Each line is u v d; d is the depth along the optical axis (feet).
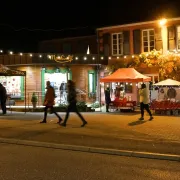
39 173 27.40
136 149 35.91
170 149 35.53
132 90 92.58
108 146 37.63
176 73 88.02
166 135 43.42
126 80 73.82
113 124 54.03
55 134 45.19
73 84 52.06
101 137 42.52
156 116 65.87
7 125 53.67
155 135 43.45
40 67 91.66
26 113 75.77
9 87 94.48
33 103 82.17
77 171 28.12
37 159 32.91
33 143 40.75
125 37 94.94
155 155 33.42
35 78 91.61
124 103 76.89
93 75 95.50
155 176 26.55
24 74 73.20
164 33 90.12
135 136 42.91
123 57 94.79
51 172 27.73
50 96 55.42
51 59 91.25
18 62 92.58
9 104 86.33
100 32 98.37
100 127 50.75
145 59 90.99
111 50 96.73
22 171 28.04
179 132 45.68
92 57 93.91
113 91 94.89
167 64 88.89
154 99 76.64
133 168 29.30
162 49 90.12
